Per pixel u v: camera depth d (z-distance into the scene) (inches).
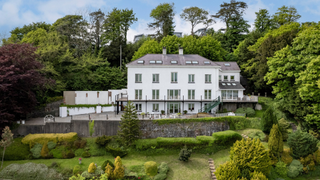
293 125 1179.3
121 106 1446.9
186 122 1114.7
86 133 1071.0
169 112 1374.3
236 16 2380.7
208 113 1306.6
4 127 965.8
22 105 1040.2
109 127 1079.6
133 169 888.3
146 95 1362.0
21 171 852.6
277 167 908.0
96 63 1657.2
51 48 1375.5
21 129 1048.2
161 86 1368.1
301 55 1084.5
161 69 1366.9
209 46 1859.0
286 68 1135.6
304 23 1571.1
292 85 1180.5
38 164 893.8
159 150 1027.9
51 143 990.4
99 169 861.2
